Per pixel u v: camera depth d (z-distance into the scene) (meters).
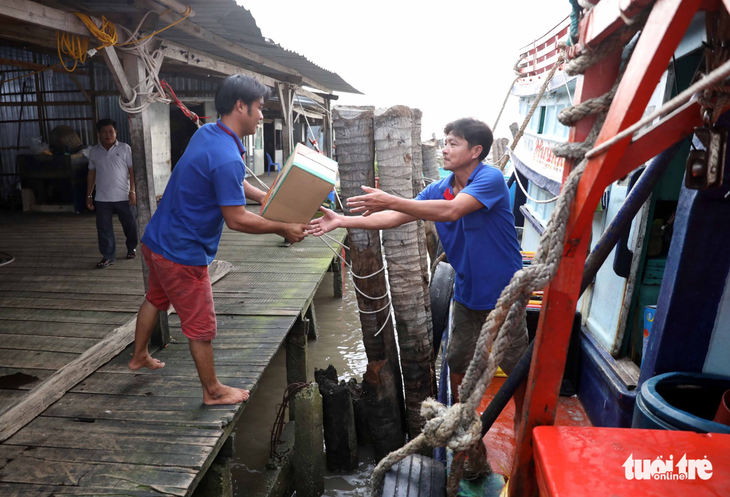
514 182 8.93
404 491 2.57
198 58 7.08
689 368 2.63
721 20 1.43
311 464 4.23
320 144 25.67
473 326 3.28
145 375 3.75
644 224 3.09
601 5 1.55
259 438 5.16
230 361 3.99
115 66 3.94
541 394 1.91
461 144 3.06
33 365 3.80
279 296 5.62
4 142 11.27
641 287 3.22
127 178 6.64
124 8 4.14
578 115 1.66
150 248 3.01
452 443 1.97
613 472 1.55
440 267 5.51
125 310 4.95
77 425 3.12
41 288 5.62
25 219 9.63
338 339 7.73
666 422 2.03
